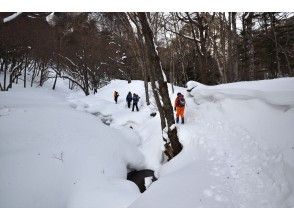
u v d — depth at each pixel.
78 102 26.12
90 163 9.99
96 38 37.00
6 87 31.59
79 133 12.41
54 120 13.75
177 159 10.12
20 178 8.15
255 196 6.43
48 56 37.12
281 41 26.03
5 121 12.18
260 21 24.16
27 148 9.73
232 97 11.98
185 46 26.64
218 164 8.47
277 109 9.11
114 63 36.69
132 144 13.81
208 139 10.33
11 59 34.19
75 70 37.97
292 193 5.90
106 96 27.97
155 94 10.98
